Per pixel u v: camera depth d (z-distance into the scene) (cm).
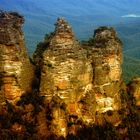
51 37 5166
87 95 5216
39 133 4678
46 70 4912
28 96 4900
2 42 4712
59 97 4956
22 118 4706
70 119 5059
